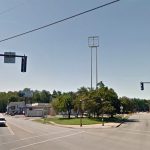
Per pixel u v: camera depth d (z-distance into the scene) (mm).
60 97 88000
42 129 47062
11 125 57469
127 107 150500
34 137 33125
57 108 88312
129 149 22875
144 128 50188
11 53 23141
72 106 86562
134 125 59344
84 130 45375
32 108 138875
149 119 91375
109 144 26344
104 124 60219
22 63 23094
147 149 22938
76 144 26281
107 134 37906
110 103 81438
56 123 65375
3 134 36906
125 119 89500
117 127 53094
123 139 31203
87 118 79875
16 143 26750
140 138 32469
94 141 29000
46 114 125750
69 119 78812
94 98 78125
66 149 22641
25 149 22453
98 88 82062
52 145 25344
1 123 54594
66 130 45188
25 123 66438
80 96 81500
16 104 153625
